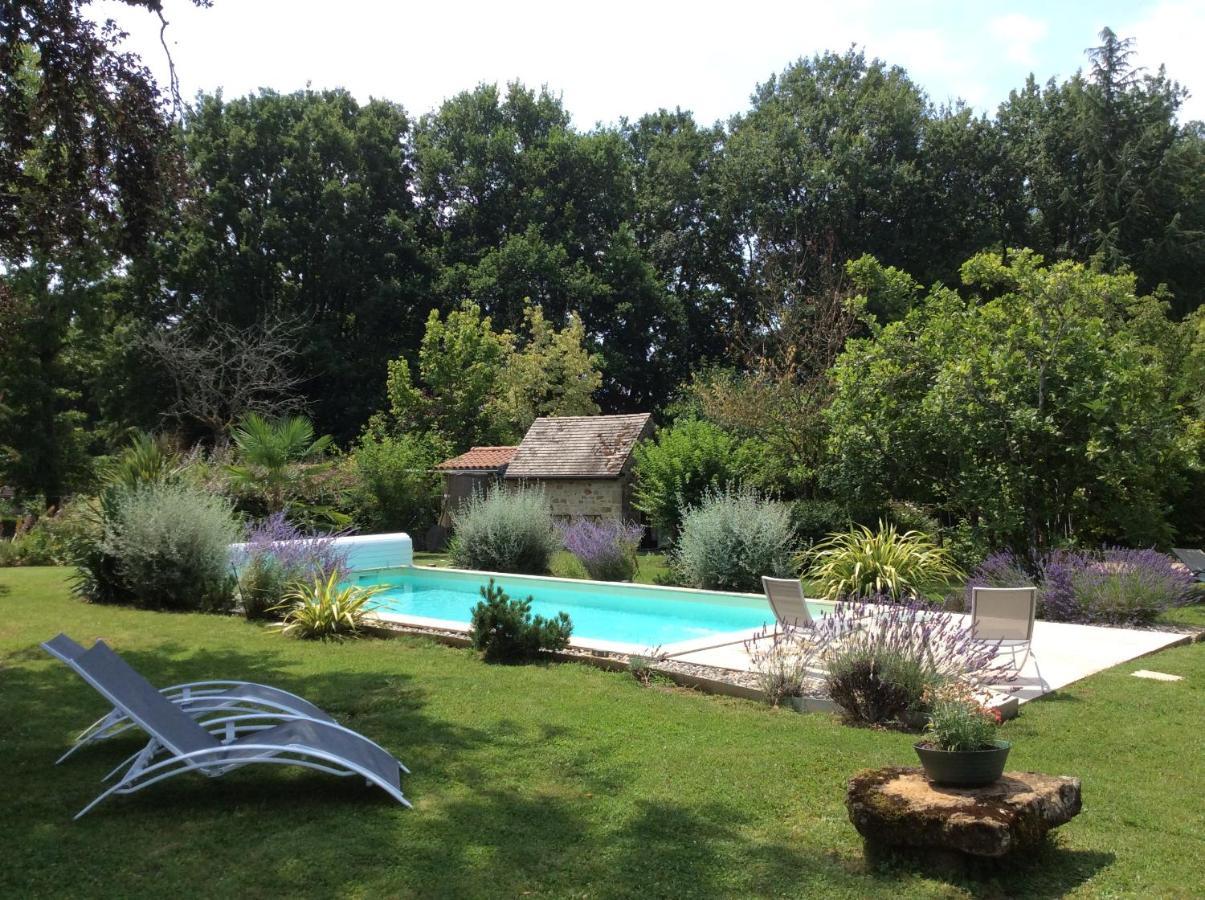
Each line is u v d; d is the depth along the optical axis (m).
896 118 39.94
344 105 44.78
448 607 15.90
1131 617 11.43
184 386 34.69
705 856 4.23
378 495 27.06
